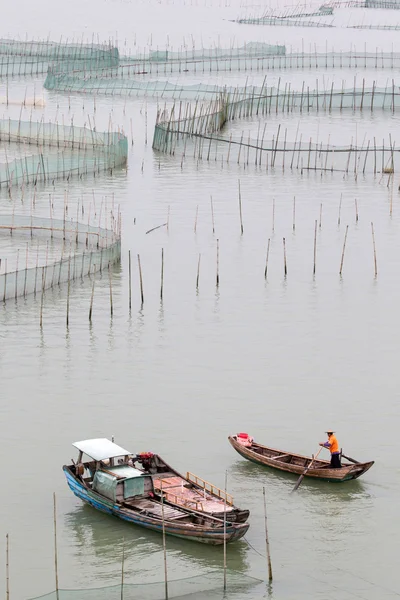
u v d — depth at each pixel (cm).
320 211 14025
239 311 10575
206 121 18500
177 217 13900
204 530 6159
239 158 16888
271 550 6306
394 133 19625
